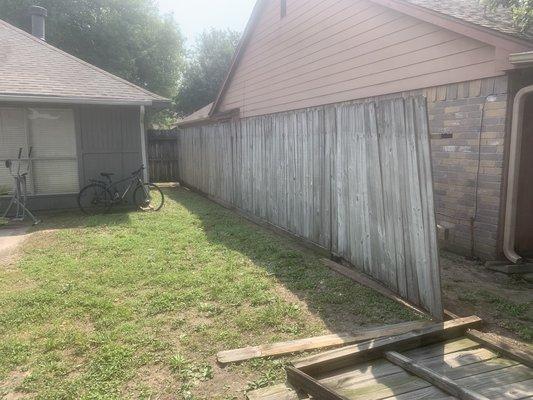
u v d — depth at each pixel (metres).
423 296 3.62
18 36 10.09
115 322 3.56
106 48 23.69
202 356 3.04
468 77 5.29
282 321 3.54
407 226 3.77
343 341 3.14
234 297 4.06
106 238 6.47
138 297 4.11
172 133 16.77
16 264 5.26
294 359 2.96
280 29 10.58
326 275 4.64
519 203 5.09
